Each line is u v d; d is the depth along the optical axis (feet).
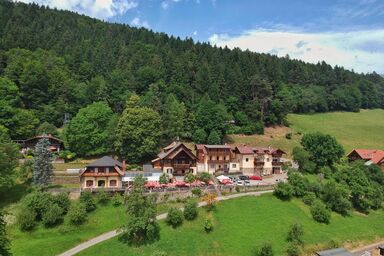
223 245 208.54
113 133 351.46
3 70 443.73
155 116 356.18
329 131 551.18
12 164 249.55
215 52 642.63
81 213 216.33
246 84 518.78
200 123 415.64
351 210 285.64
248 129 473.26
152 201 224.12
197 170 332.60
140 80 475.72
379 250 226.58
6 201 236.63
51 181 265.75
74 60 513.04
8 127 345.92
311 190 288.10
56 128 397.19
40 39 562.66
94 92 440.45
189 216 227.40
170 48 622.95
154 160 326.85
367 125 603.67
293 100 590.55
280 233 229.45
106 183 266.98
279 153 364.38
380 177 344.28
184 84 488.85
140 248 198.59
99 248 195.42
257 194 277.03
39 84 422.00
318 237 235.40
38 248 189.06
